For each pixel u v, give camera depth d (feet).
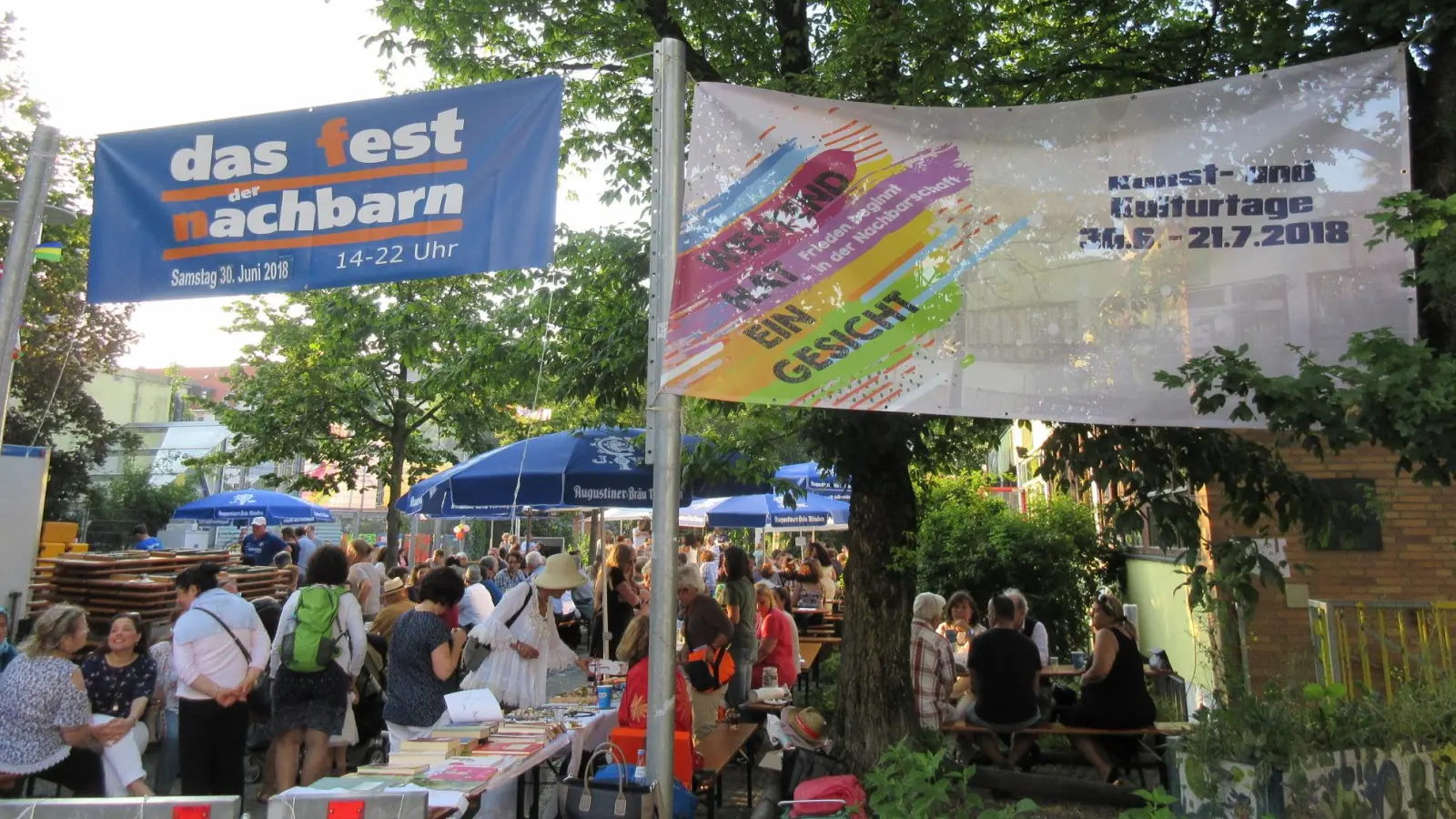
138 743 22.70
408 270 14.69
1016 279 13.28
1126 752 24.67
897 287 13.34
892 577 22.74
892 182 13.62
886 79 21.21
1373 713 15.40
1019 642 24.56
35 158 16.76
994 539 41.93
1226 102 13.34
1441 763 15.43
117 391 144.36
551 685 42.01
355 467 67.31
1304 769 13.67
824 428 20.93
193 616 20.27
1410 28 14.64
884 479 22.61
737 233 13.52
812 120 13.85
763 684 31.24
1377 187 12.82
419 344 49.32
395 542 63.62
